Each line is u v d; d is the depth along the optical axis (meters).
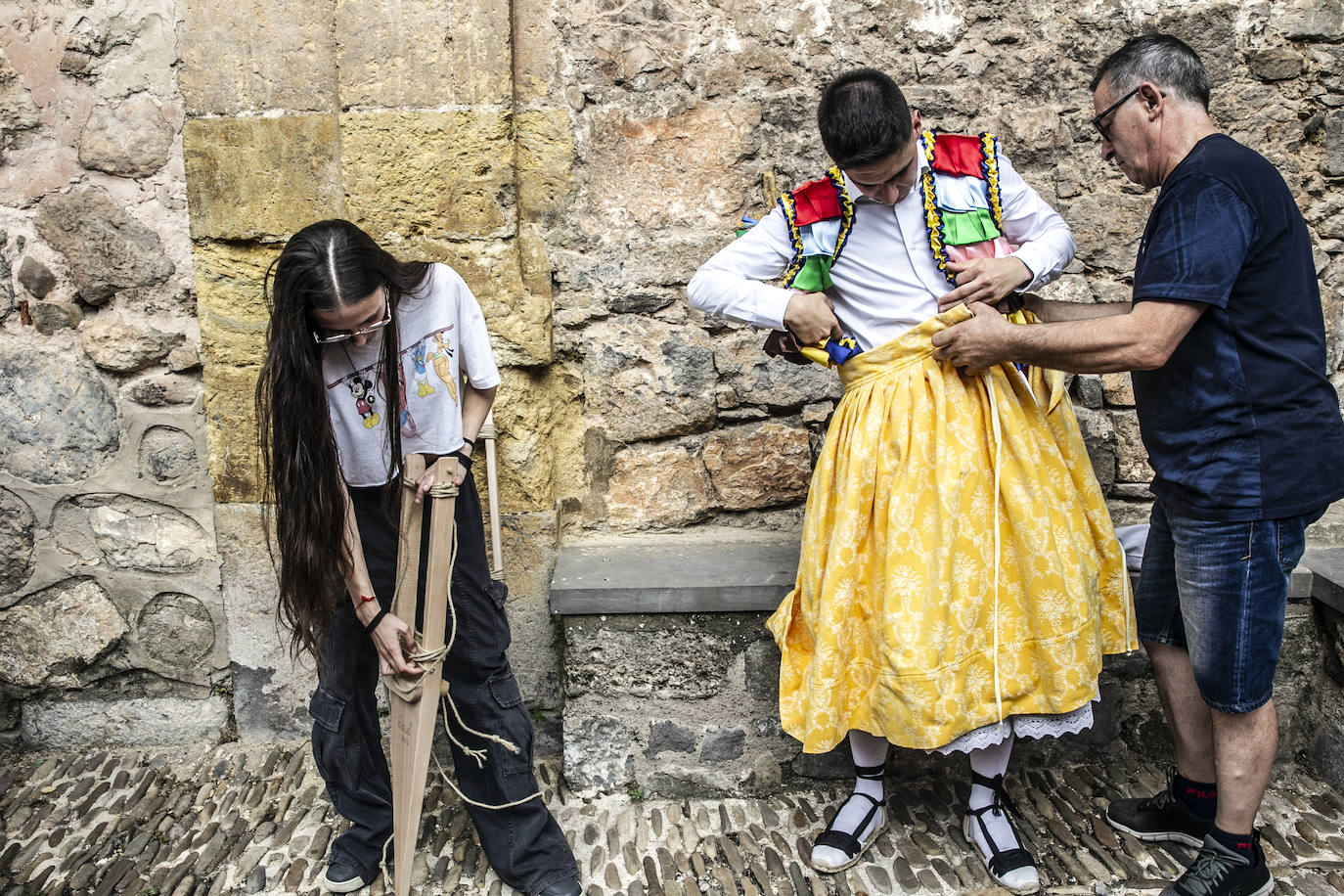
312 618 1.98
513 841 2.24
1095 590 2.11
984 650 2.08
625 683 2.58
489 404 2.13
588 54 2.61
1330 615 2.52
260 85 2.48
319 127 2.50
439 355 1.99
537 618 2.76
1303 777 2.61
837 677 2.13
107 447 2.72
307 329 1.85
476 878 2.30
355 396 1.98
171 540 2.77
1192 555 2.02
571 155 2.64
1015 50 2.66
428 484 1.95
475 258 2.57
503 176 2.53
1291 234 1.91
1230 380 1.90
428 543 2.00
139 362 2.68
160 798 2.61
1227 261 1.83
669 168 2.68
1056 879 2.25
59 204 2.60
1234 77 2.65
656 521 2.85
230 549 2.72
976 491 2.04
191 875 2.31
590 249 2.69
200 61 2.47
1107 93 2.00
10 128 2.56
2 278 2.63
